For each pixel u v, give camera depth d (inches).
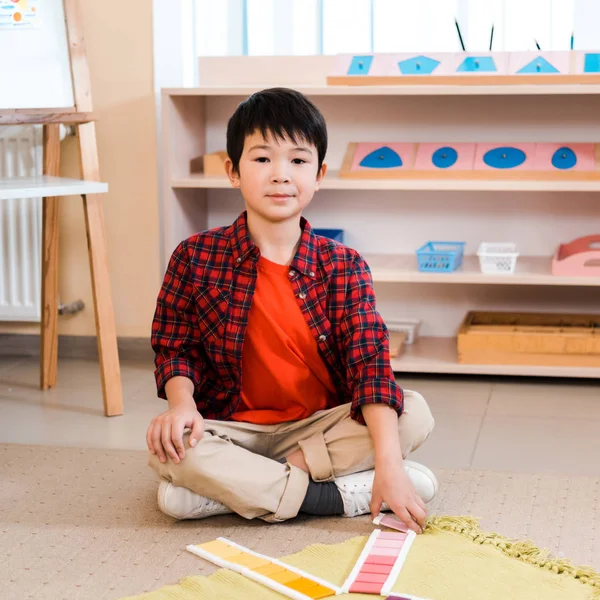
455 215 100.7
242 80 98.3
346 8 101.3
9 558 51.8
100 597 47.1
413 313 102.8
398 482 53.3
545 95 97.0
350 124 100.8
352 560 50.5
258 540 54.0
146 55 96.5
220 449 55.1
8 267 99.6
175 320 60.6
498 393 88.4
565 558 50.4
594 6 97.0
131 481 64.2
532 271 90.5
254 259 58.4
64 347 103.3
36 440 74.3
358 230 102.7
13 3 79.5
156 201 98.8
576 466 68.2
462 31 100.0
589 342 88.9
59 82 81.1
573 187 87.3
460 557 50.4
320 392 61.1
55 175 91.6
